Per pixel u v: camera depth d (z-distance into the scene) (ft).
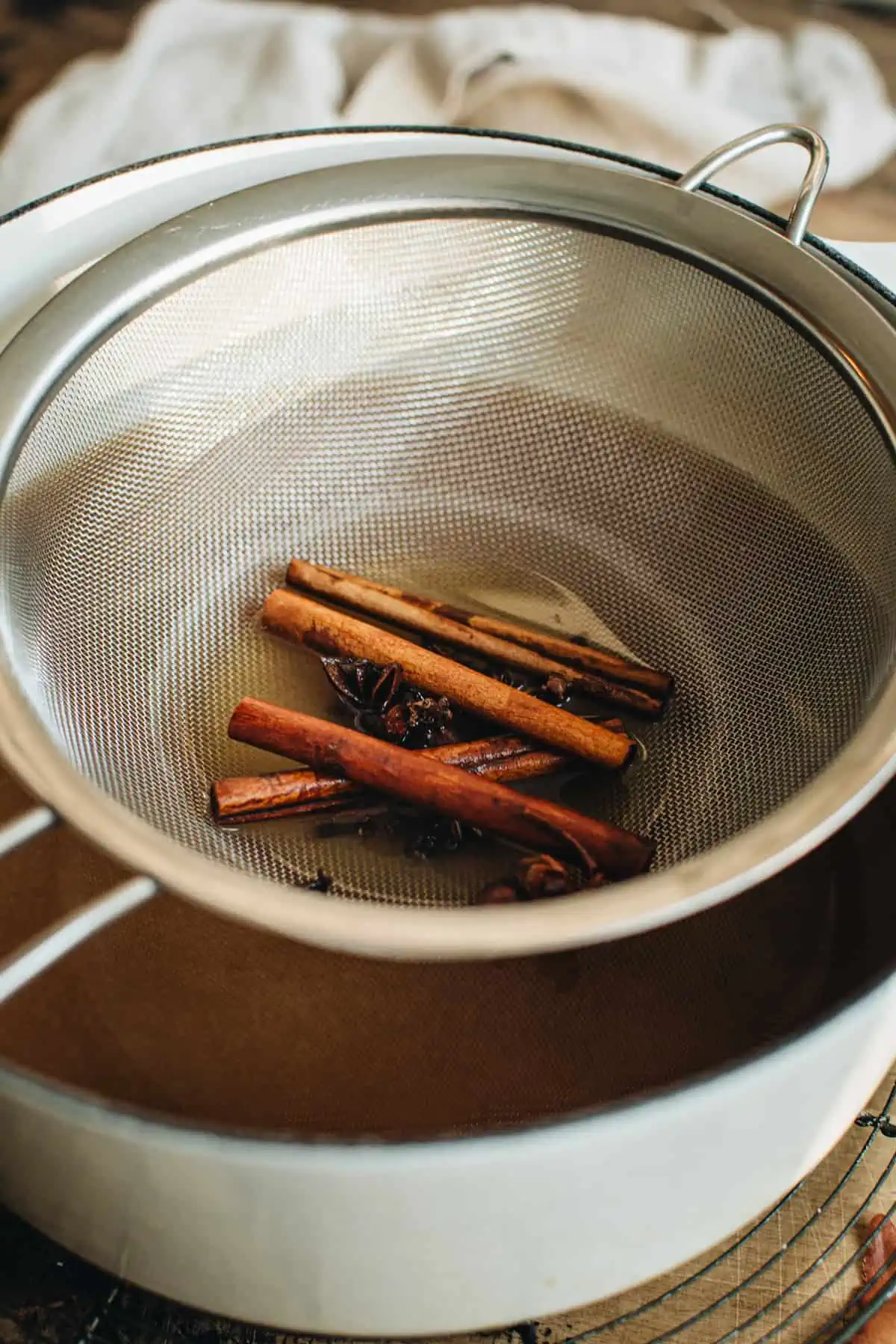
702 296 1.14
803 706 1.06
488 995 0.98
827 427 1.10
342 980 0.99
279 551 1.18
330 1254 0.82
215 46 1.81
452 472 1.22
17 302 1.13
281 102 1.75
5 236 1.13
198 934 1.00
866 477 1.07
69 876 1.02
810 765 1.03
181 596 1.13
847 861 1.05
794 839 0.84
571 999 0.99
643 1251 0.86
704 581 1.16
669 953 1.01
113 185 1.17
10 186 1.68
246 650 1.12
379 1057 0.96
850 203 1.70
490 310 1.19
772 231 1.11
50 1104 0.78
